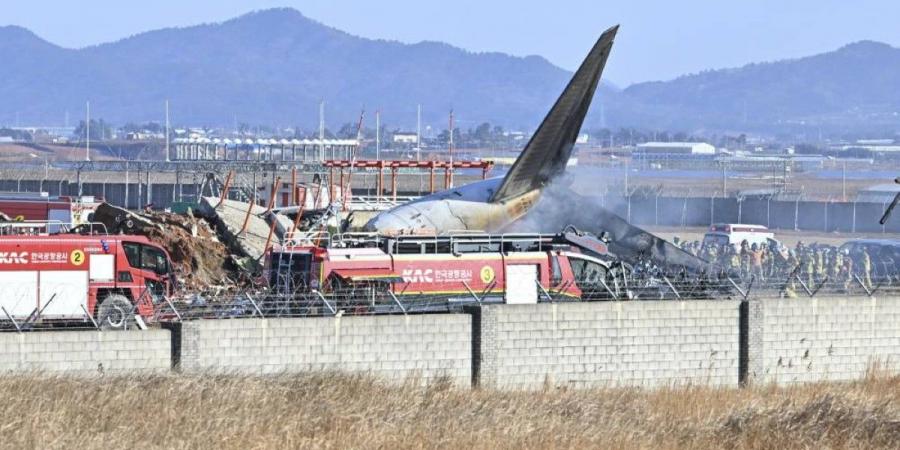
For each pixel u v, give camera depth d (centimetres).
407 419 14912
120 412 14325
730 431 15638
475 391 17225
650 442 14888
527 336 18788
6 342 16462
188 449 13312
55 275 19262
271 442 13688
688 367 19712
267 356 17575
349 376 16612
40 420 13725
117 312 19575
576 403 16300
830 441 15400
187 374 16275
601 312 19200
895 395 18425
